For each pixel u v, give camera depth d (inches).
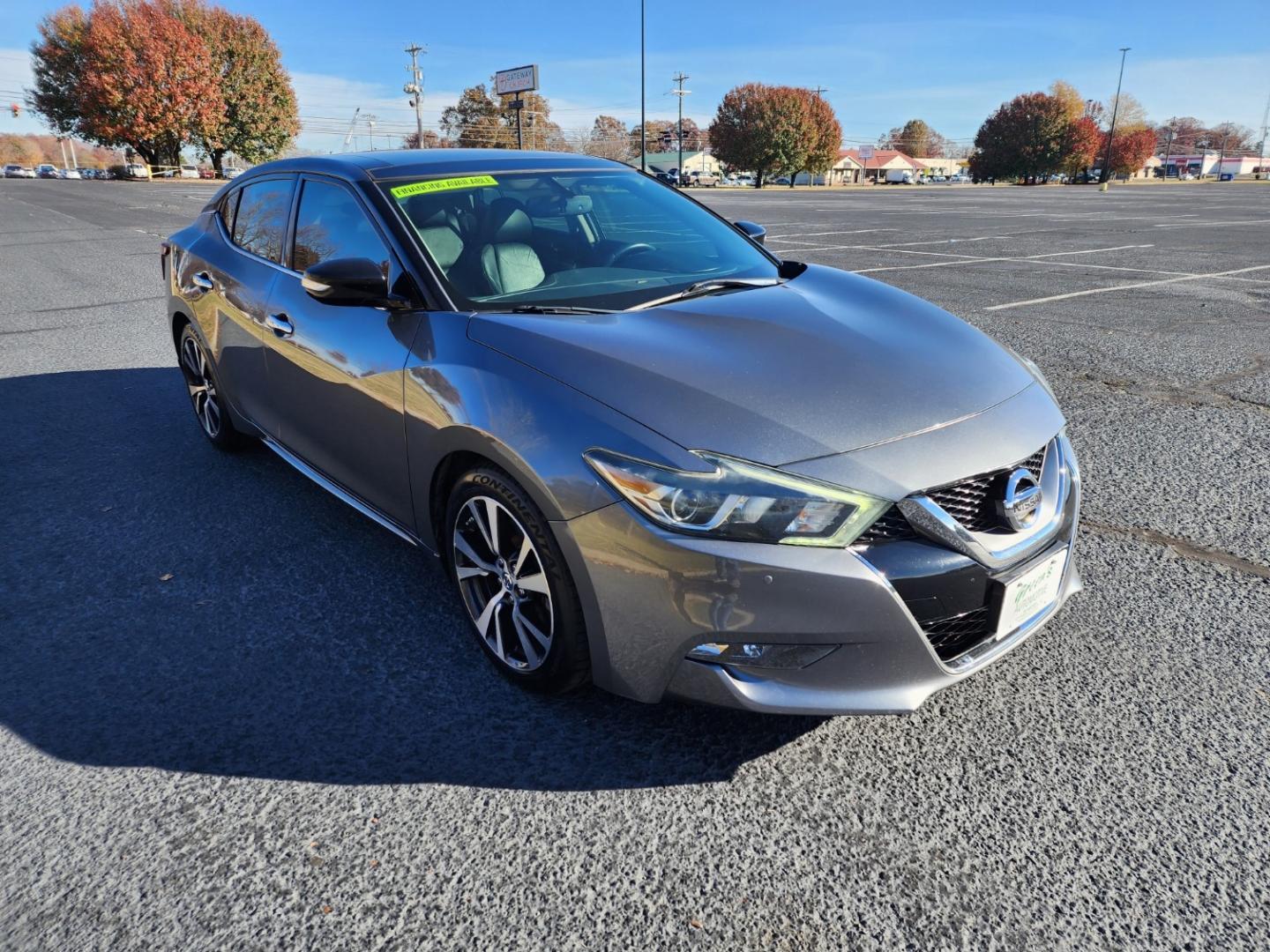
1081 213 954.7
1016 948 64.4
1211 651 100.0
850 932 66.1
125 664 102.1
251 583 121.0
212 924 67.7
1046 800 78.7
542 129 4124.0
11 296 378.9
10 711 93.5
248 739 88.8
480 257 107.8
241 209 154.8
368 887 71.0
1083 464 158.7
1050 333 266.4
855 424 78.8
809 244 572.7
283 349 126.3
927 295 338.6
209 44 2418.8
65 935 67.0
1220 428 176.6
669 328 93.1
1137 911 67.1
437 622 110.5
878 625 74.5
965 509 78.2
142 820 78.4
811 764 84.2
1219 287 356.5
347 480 121.7
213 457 172.6
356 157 131.4
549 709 93.1
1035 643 102.5
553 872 72.2
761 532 73.1
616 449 77.2
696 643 76.5
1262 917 66.3
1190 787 79.5
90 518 143.3
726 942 65.4
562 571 83.4
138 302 357.4
